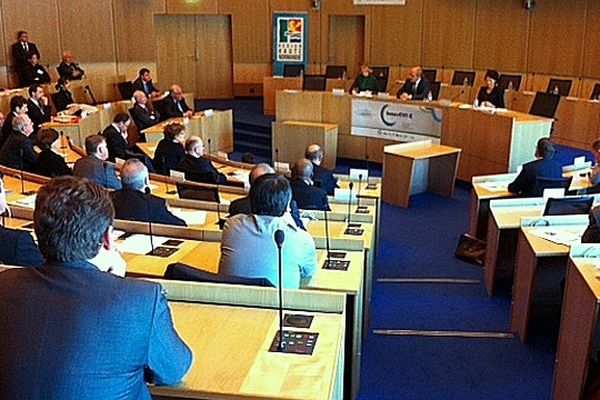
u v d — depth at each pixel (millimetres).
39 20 12398
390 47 13570
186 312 2400
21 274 1625
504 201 5285
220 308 2443
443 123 9117
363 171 6500
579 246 3535
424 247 6559
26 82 11609
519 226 4793
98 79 12094
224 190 5461
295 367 2043
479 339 4527
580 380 3248
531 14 11953
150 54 13945
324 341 2205
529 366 4156
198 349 2133
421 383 3930
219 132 10891
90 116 9352
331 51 14172
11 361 1533
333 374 2023
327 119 10320
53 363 1518
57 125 8773
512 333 4617
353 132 10180
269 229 2883
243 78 14695
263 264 2865
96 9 13156
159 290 1700
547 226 4625
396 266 6000
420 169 8547
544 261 4676
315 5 13859
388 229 7156
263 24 14273
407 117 9539
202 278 2561
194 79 14922
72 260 1611
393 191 8094
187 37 14656
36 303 1561
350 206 4965
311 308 2436
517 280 4590
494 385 3926
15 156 6496
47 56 12625
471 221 6508
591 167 6555
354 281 3219
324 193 4699
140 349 1611
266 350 2139
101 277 1626
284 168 6480
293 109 10398
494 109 8641
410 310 5000
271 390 1920
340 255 3564
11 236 2854
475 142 8703
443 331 4641
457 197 8500
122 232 3816
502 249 5246
